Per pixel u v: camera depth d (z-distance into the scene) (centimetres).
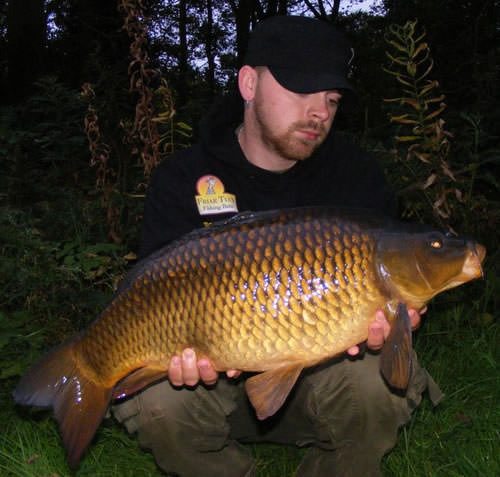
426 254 202
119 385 217
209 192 259
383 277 201
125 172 460
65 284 363
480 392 320
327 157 262
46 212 468
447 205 376
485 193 565
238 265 200
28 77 1156
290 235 201
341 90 253
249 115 255
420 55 1136
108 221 405
